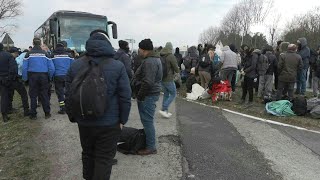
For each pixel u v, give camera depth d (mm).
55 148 7281
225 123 9344
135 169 6035
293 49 10820
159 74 6512
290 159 6617
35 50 9586
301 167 6227
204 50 14109
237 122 9453
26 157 6859
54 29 16219
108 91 4352
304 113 10141
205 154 6809
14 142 7961
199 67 13898
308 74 16562
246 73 11719
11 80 10180
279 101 10477
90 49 4426
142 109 6578
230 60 12789
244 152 6965
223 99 12609
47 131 8570
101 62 4414
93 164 4625
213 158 6598
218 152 6938
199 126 8984
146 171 5953
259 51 11930
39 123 9398
